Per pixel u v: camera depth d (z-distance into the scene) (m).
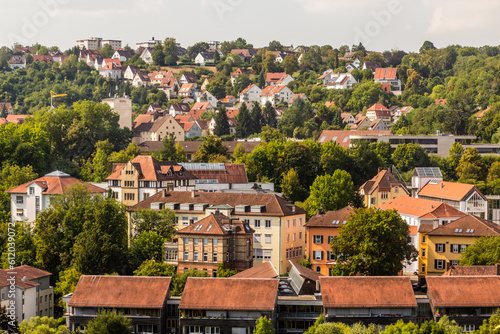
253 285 171.00
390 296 168.25
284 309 170.50
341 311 167.25
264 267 193.25
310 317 169.25
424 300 170.00
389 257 194.50
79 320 172.62
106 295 173.62
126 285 175.50
